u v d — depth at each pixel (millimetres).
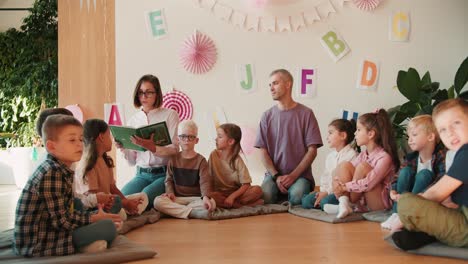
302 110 3236
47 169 1734
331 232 2234
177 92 3822
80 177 2326
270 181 3189
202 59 3801
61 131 1765
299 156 3207
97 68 3846
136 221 2432
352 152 2898
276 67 3836
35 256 1732
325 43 3834
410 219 1792
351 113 3865
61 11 3857
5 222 2701
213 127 3836
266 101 3848
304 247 1923
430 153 2432
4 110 5523
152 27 3814
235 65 3832
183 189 2898
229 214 2699
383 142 2713
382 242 2004
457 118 1799
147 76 3102
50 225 1766
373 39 3861
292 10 3807
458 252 1717
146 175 3041
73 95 3863
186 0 3803
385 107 3887
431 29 3896
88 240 1803
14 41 5539
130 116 3832
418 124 2428
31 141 5227
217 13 3805
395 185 2590
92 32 3842
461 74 3373
